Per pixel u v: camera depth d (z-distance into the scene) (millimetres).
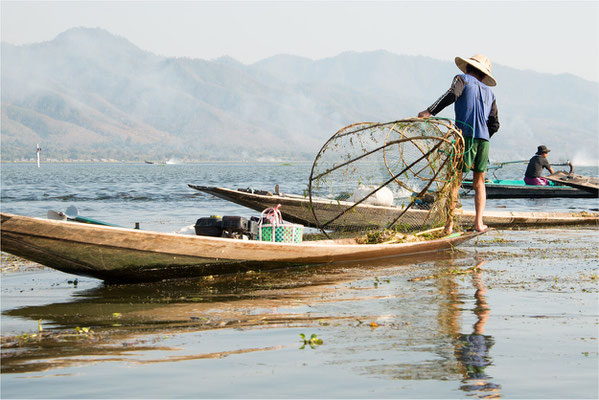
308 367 4129
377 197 11273
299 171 78188
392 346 4555
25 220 6113
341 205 11312
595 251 9477
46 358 4340
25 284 7234
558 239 11070
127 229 6648
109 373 4039
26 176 58469
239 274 7758
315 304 5988
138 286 7090
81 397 3652
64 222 6297
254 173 66750
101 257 6672
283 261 7938
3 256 9508
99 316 5582
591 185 20266
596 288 6605
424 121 8852
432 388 3744
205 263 7324
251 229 8008
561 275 7418
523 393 3664
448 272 7715
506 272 7688
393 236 9617
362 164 9867
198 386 3809
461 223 12672
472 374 3975
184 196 24844
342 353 4410
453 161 9172
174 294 6590
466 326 5090
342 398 3613
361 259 8742
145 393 3707
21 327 5203
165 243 6891
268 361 4258
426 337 4777
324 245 8180
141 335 4926
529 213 13805
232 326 5180
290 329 5066
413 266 8312
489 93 9312
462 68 9773
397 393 3674
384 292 6539
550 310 5625
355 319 5375
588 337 4742
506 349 4461
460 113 9273
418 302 6012
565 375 3947
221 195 12680
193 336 4887
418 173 9898
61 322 5363
